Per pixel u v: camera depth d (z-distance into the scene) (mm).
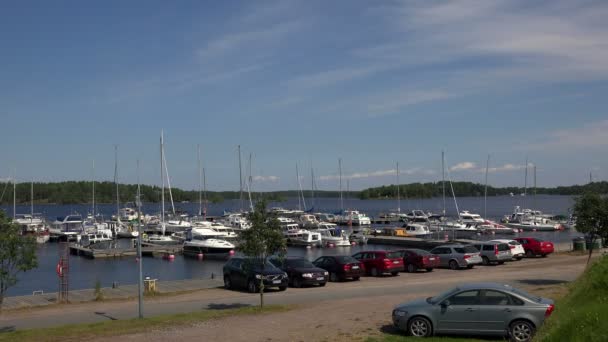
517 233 90188
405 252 39188
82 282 47281
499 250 41781
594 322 12945
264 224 22688
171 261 62812
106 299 28359
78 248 69562
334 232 78688
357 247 75312
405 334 17312
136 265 59406
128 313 23750
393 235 83625
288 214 117125
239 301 26391
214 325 19641
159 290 31156
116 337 18000
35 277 50750
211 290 30766
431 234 82000
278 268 30953
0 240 19203
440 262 40188
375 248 73625
